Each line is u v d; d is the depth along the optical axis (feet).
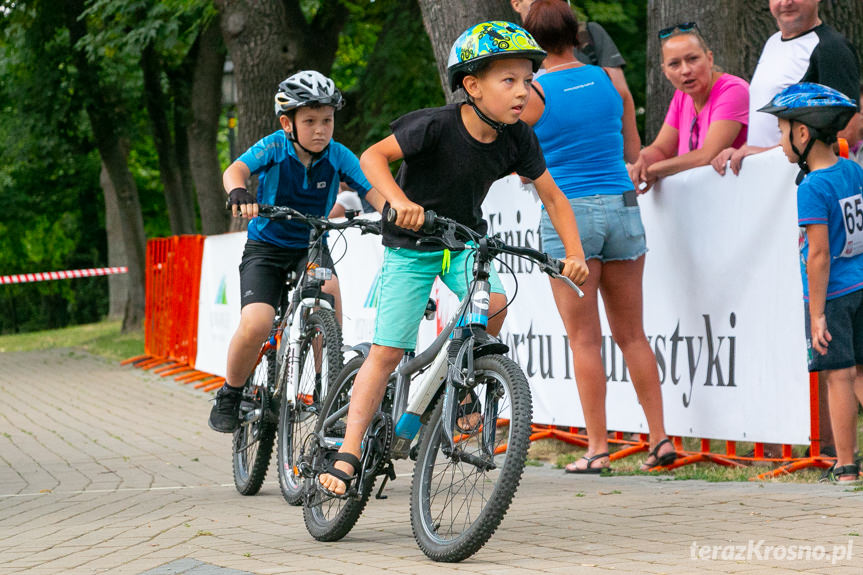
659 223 25.20
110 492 25.26
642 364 23.79
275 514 20.66
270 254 22.57
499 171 16.10
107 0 69.62
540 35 23.29
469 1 33.40
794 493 19.27
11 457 32.63
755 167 22.75
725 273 23.56
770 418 22.70
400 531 18.21
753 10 34.14
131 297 89.15
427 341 31.17
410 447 16.80
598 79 23.34
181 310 56.90
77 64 85.35
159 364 60.34
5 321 166.71
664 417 25.31
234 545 17.34
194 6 66.95
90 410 44.57
